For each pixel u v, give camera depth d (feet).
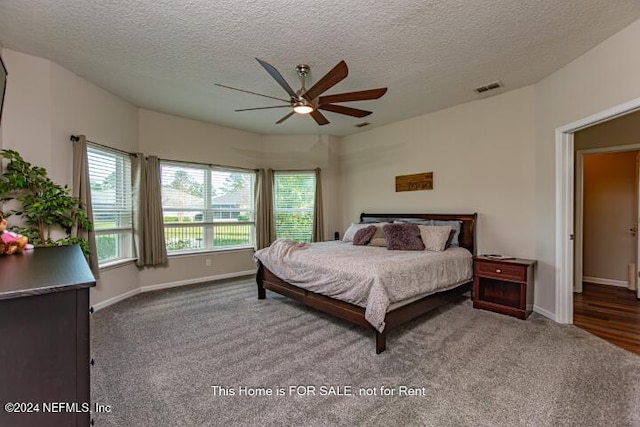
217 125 16.21
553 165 10.07
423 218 14.19
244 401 5.83
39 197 8.73
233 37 7.96
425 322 9.84
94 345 8.20
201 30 7.64
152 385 6.35
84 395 2.91
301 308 11.33
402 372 6.84
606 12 6.84
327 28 7.54
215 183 16.38
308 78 10.37
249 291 13.74
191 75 10.28
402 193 15.56
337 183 18.84
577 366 7.01
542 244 10.62
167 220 14.67
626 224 14.06
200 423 5.24
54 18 7.18
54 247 5.58
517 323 9.71
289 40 8.09
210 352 7.82
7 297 2.52
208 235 16.07
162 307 11.43
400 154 15.64
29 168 8.59
